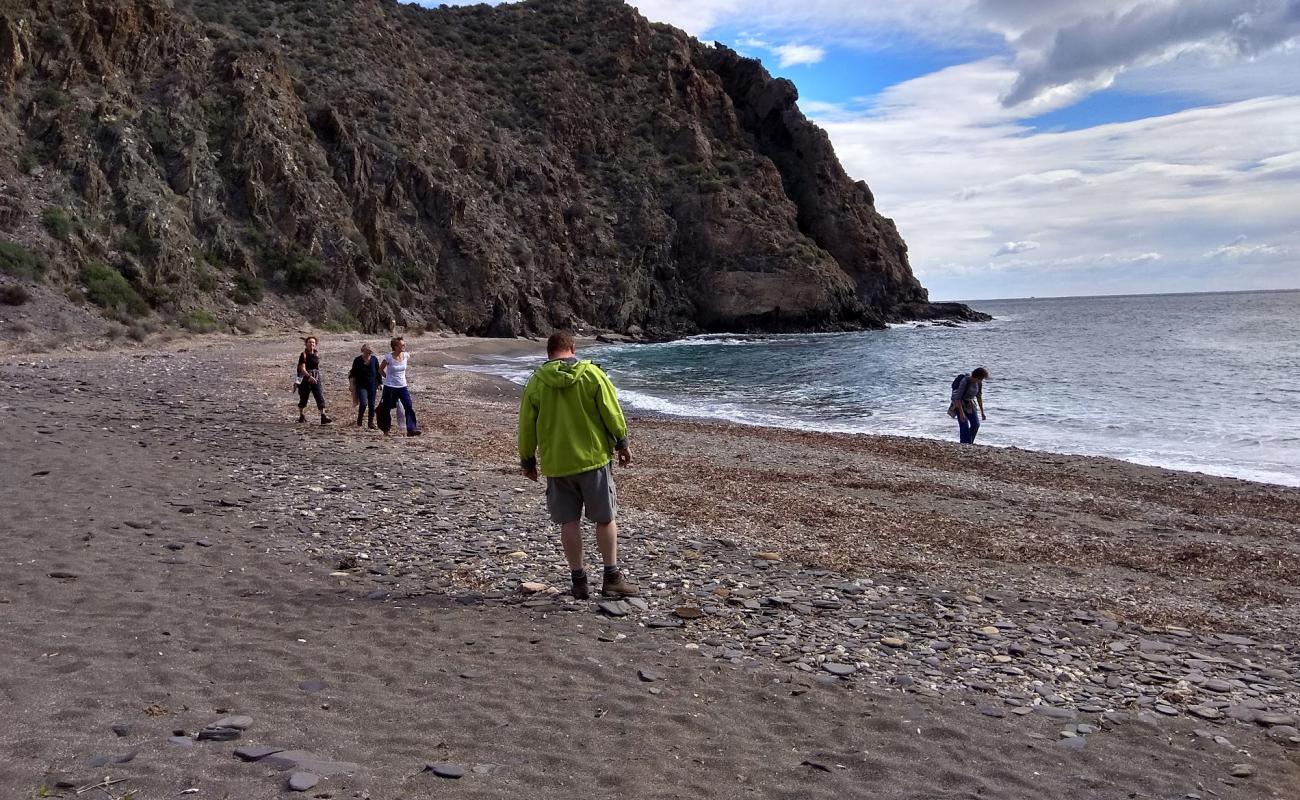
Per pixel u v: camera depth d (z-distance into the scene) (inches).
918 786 144.6
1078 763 157.2
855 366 1668.3
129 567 244.7
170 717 151.8
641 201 3218.5
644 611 235.8
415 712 160.9
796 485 482.6
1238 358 1588.3
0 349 1161.4
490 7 4001.0
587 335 2815.0
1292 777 155.4
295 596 230.5
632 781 138.8
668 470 521.3
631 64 3718.0
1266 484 521.0
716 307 3095.5
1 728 142.6
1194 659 220.4
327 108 2503.7
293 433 581.6
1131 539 371.6
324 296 2172.7
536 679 180.9
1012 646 220.5
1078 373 1371.8
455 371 1455.5
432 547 293.9
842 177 3690.9
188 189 2036.2
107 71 2034.9
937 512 419.5
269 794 126.3
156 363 1114.1
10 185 1701.5
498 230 2810.0
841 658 206.4
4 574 229.8
